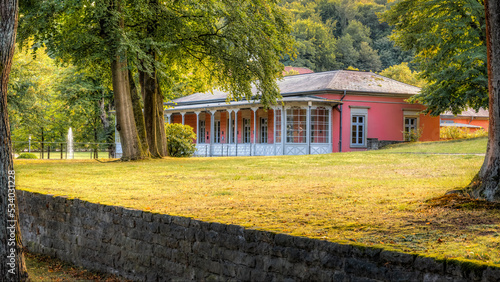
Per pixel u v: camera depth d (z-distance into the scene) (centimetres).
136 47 1978
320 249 544
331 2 10838
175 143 2891
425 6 2770
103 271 859
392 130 3453
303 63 8375
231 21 2366
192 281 692
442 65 2805
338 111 3294
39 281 820
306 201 897
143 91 2538
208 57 2677
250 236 618
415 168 1534
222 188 1153
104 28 1998
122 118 2227
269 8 2453
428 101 2944
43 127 4384
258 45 2356
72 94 4494
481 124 4991
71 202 955
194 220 698
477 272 427
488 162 774
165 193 1080
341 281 520
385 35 9856
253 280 609
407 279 472
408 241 549
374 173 1442
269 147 3266
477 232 582
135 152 2262
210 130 4016
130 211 810
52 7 1883
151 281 757
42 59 4038
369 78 3638
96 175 1546
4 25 620
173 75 2906
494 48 761
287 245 577
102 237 869
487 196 753
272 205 857
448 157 1842
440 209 733
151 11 2178
